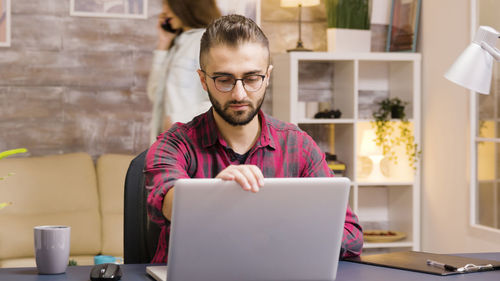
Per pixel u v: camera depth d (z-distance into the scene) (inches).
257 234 50.8
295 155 73.8
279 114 165.6
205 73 62.9
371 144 163.3
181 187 48.0
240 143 70.6
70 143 163.8
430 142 163.6
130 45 165.9
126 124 166.4
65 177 151.9
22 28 160.4
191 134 70.8
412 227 164.7
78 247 147.1
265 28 170.6
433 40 161.3
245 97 61.5
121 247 149.8
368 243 161.2
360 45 165.9
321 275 53.7
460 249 149.6
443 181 157.4
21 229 143.7
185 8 166.2
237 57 60.9
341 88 169.3
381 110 173.3
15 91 160.6
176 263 50.1
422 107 167.5
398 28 170.6
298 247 52.2
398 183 162.4
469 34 144.4
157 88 166.9
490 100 137.9
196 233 49.5
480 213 142.6
